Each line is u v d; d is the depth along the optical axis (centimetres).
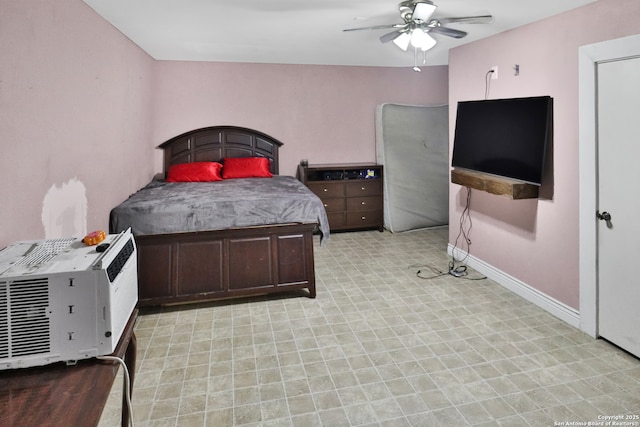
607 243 272
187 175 511
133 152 428
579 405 215
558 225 313
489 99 379
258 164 550
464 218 443
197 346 284
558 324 306
